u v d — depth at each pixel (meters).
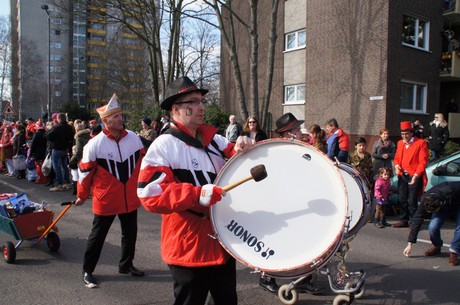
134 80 40.66
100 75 52.72
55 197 9.39
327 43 16.03
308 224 2.29
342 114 15.56
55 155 10.20
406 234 6.62
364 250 5.68
